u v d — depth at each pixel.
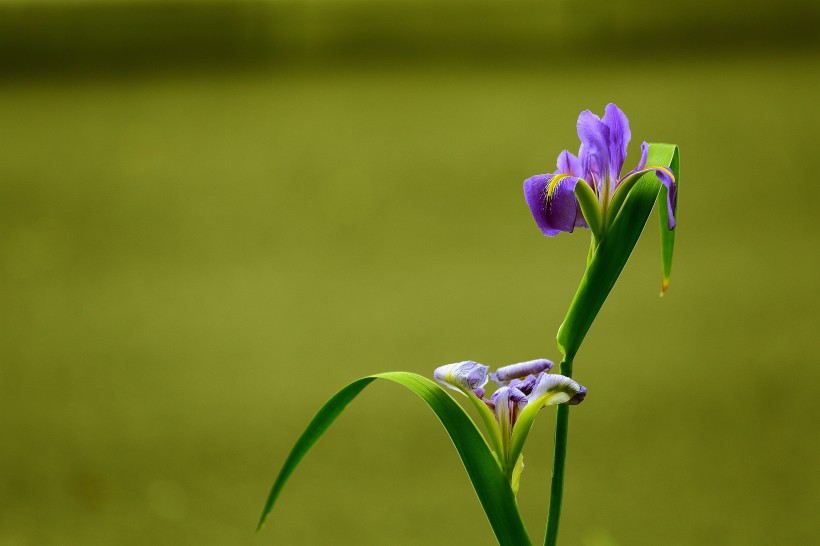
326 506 4.36
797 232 7.37
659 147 2.09
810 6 15.87
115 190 9.11
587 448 4.69
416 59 15.66
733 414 4.91
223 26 16.09
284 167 9.73
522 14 16.05
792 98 11.39
